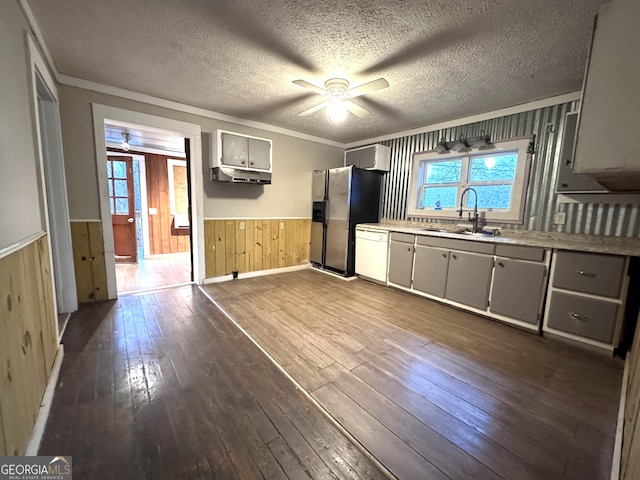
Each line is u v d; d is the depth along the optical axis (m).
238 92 2.98
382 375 1.84
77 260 2.89
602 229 2.59
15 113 1.38
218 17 1.78
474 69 2.32
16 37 1.46
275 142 4.31
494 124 3.26
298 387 1.70
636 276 2.09
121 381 1.71
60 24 1.86
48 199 2.57
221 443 1.29
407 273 3.54
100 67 2.48
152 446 1.26
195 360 1.96
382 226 4.05
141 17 1.79
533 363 2.03
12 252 1.20
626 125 0.94
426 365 1.97
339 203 4.38
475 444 1.32
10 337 1.13
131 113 3.02
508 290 2.63
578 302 2.25
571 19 1.68
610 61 0.96
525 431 1.40
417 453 1.26
